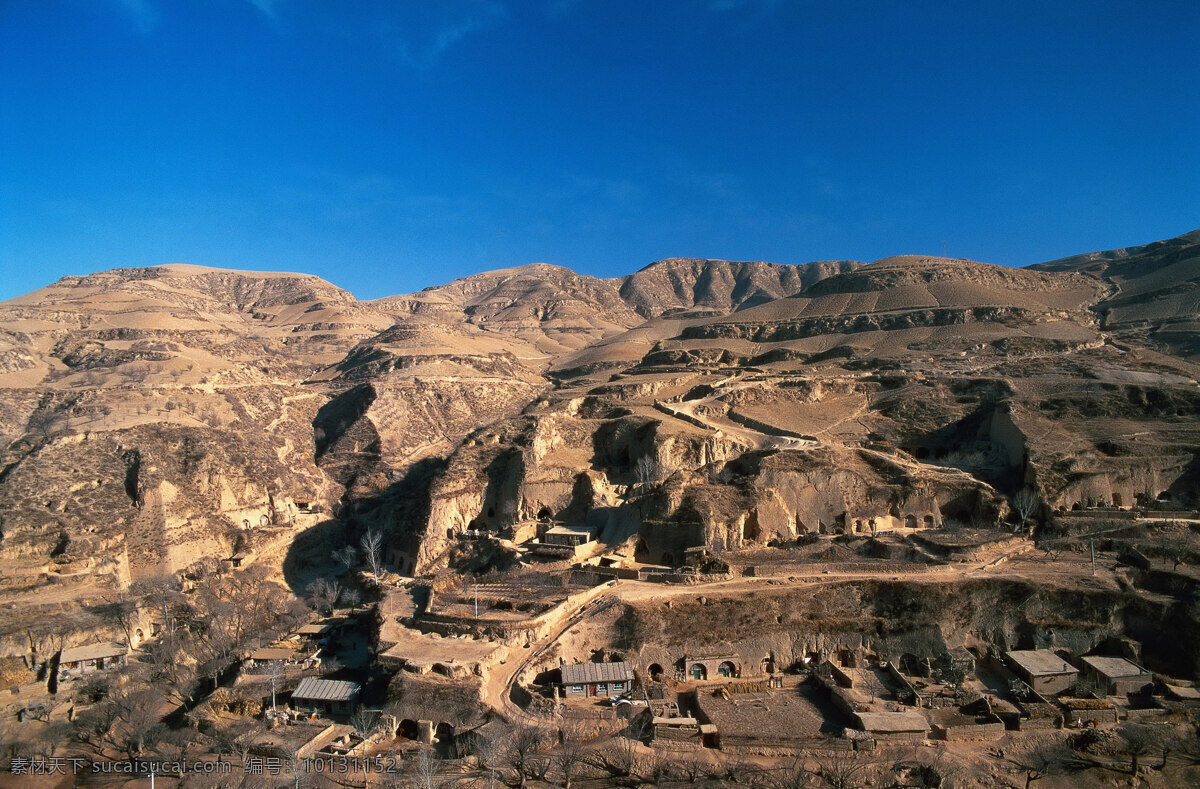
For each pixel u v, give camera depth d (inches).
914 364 6358.3
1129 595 3216.0
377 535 4980.3
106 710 3102.9
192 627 3919.8
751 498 4037.9
